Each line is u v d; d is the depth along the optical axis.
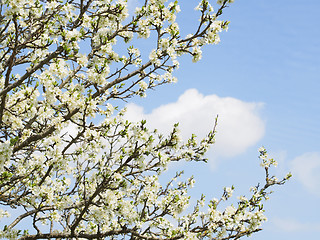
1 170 5.56
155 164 7.39
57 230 7.42
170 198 7.30
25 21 7.02
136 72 7.34
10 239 6.54
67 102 6.22
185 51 7.40
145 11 7.20
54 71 6.18
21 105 6.52
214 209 6.66
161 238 6.55
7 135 6.94
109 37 7.17
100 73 6.48
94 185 7.69
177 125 6.55
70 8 6.52
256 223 6.57
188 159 7.80
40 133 6.50
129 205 6.84
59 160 6.84
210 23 7.10
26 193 6.91
